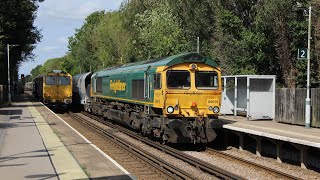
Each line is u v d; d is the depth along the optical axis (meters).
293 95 18.70
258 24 27.23
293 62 27.41
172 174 11.57
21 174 10.52
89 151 14.77
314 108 17.44
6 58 57.09
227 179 11.22
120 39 58.47
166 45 35.31
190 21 34.53
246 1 31.22
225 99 23.00
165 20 37.97
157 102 17.12
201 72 17.02
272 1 25.56
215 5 32.69
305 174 12.62
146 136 19.77
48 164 11.88
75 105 42.81
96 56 76.38
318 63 24.95
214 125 16.66
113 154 15.66
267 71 29.38
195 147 18.06
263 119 20.33
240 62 29.30
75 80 41.75
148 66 18.44
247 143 17.50
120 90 23.19
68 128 22.41
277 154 14.77
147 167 13.20
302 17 27.19
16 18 53.75
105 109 28.05
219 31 30.94
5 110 36.19
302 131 15.33
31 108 39.16
